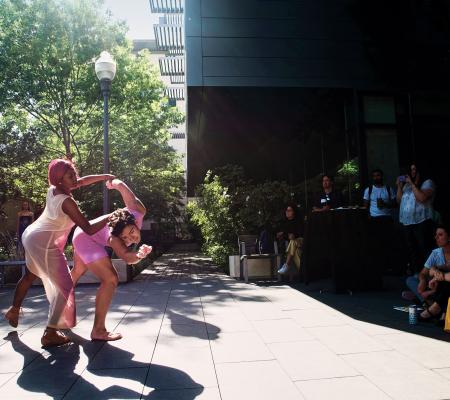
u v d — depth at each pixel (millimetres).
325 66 9688
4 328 4543
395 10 9930
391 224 6895
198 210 13430
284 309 5328
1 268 8719
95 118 15641
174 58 18625
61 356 3447
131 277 8812
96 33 14273
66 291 3756
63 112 14562
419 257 7141
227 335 4039
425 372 2895
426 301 4773
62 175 3811
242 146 15281
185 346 3686
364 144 9820
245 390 2648
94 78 14094
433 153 9523
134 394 2615
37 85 13820
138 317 4984
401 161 9836
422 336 3846
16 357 3434
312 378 2826
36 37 13453
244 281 8625
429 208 7035
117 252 3809
